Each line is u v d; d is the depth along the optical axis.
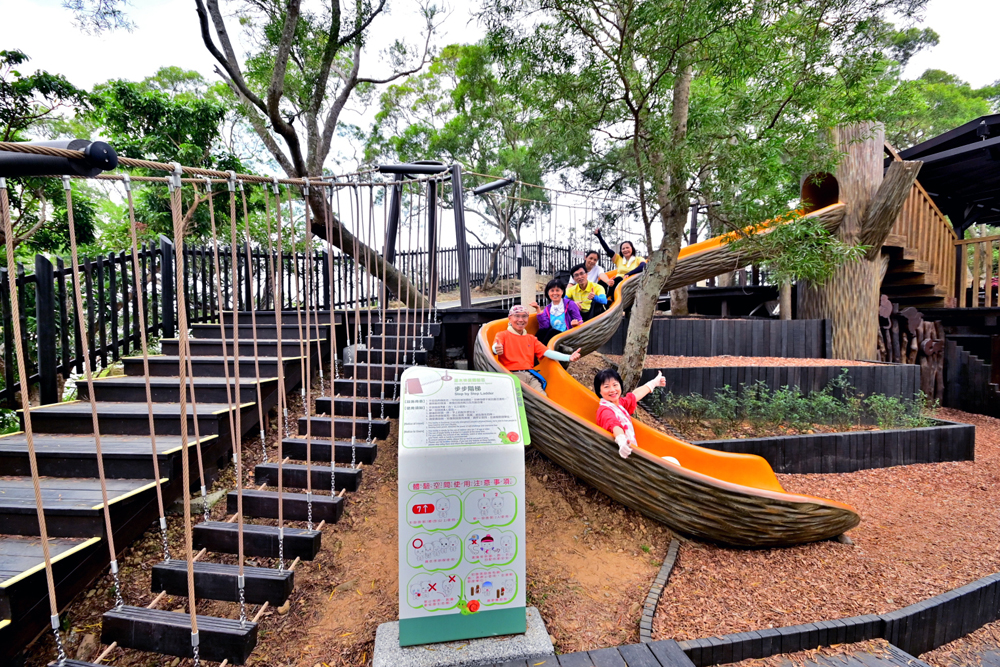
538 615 2.75
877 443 5.36
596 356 6.88
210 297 6.38
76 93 7.75
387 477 3.88
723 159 4.22
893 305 8.67
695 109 4.66
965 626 3.18
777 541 3.60
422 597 2.47
